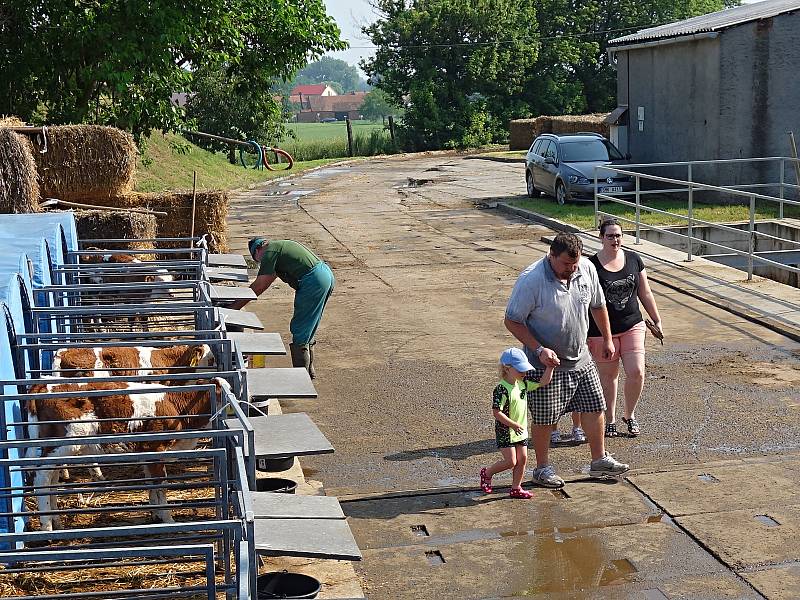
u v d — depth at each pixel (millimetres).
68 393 5863
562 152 25141
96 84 22156
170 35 20797
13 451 6355
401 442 8711
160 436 5238
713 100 24031
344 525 4625
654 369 10742
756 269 20000
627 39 27062
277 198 31578
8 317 6809
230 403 5691
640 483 7539
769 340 11820
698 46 24422
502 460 7430
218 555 5965
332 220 24875
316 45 25500
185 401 6766
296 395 6445
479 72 57000
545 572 6133
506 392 7207
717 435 8609
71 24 20469
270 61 25141
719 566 6137
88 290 8828
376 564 6312
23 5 20641
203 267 10000
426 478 7832
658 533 6652
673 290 14703
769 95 23516
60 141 16266
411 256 18781
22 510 6438
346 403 9891
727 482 7520
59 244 9852
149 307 8180
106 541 6238
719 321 12805
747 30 23297
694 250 19984
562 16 61406
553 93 60219
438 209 26375
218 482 5520
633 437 8633
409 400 9938
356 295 15289
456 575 6129
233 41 22688
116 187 16797
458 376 10742
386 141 59156
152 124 22422
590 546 6484
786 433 8602
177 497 7023
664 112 26141
